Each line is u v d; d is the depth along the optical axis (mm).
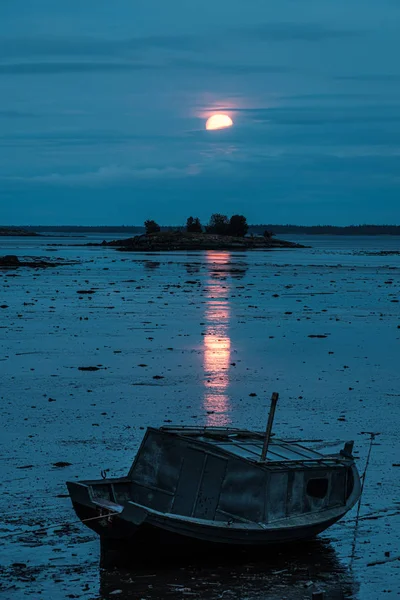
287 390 36000
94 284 101000
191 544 18391
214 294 87438
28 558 18781
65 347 47156
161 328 56531
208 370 40438
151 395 34562
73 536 19984
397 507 22156
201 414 31281
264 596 17344
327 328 58156
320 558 19266
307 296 86562
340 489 20312
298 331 56188
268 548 19297
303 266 157750
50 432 28312
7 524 20391
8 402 32875
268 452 20188
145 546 18438
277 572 18547
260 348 47938
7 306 70875
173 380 37844
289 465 19406
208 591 17422
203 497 19484
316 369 41156
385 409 32531
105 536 18578
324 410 32250
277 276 124000
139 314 65500
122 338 51156
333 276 125688
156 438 20344
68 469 24281
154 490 20094
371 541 20219
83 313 65812
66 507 21453
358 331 56625
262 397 34500
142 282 105938
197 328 56844
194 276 120938
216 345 48875
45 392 34875
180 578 18109
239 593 17438
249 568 18703
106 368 40562
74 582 17719
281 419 30672
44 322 59219
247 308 72062
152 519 17938
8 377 38000
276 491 19047
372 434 25688
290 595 17406
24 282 103562
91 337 51500
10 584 17516
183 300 79250
